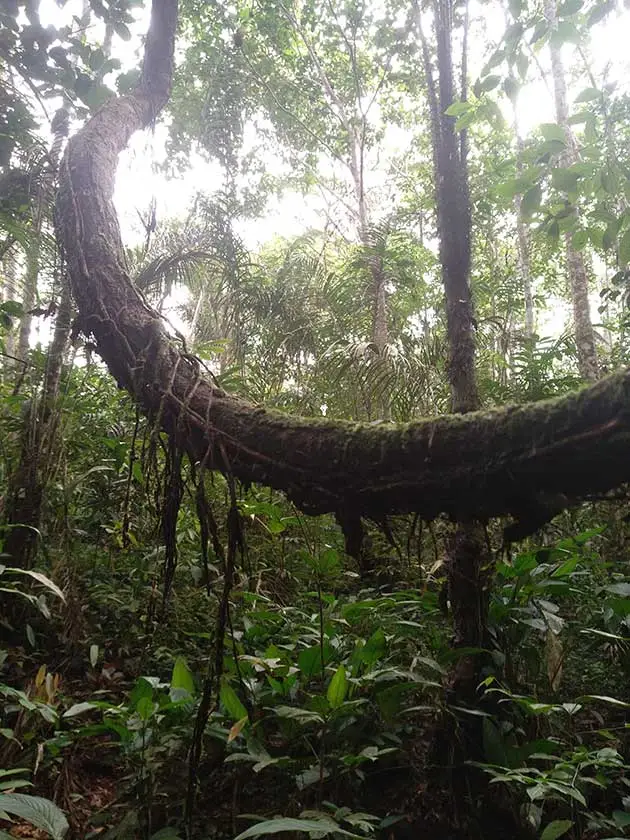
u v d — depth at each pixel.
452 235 3.06
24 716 2.43
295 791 2.44
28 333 5.64
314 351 5.38
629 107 3.62
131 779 2.41
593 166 2.41
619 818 2.08
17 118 3.30
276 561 3.98
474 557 2.71
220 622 1.70
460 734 2.53
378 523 1.44
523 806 2.35
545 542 3.91
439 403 4.47
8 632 3.27
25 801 1.56
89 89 2.90
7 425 3.70
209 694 1.88
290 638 2.94
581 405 1.09
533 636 3.34
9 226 3.32
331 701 2.25
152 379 1.75
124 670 3.25
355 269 5.82
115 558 3.83
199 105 7.16
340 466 1.36
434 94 3.20
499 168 2.64
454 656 2.56
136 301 1.91
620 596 2.98
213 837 2.23
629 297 4.85
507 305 7.27
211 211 5.19
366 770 2.60
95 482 3.97
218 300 5.57
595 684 3.28
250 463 1.50
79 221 2.02
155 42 2.58
